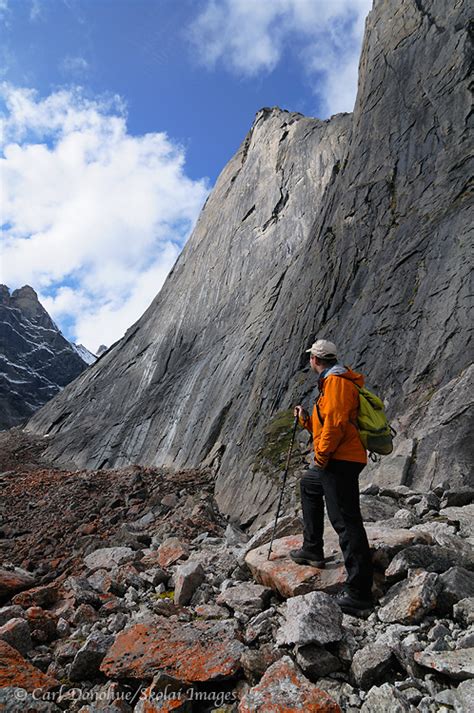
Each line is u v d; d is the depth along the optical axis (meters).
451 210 9.94
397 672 2.71
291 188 21.95
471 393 6.93
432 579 3.22
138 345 27.00
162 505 10.27
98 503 10.71
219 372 16.67
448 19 13.14
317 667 2.79
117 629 3.84
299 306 13.62
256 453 10.38
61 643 3.82
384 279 10.54
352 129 16.03
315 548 3.87
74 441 22.17
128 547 6.90
